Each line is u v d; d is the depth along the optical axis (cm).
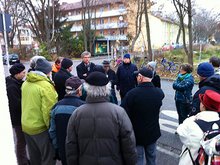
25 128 393
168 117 844
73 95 362
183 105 618
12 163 123
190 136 244
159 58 2653
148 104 391
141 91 393
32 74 389
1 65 126
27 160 473
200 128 243
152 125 404
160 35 6569
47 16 4597
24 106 395
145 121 398
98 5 7188
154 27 6425
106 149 275
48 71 403
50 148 401
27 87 393
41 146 398
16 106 445
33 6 4384
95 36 5959
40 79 390
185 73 617
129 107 393
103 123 274
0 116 121
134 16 4684
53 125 369
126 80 715
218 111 259
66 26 5281
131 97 392
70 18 7900
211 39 5278
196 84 1505
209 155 227
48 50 4181
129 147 284
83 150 280
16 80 456
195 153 244
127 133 281
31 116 387
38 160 418
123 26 6169
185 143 249
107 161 275
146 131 400
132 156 288
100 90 281
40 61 398
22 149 465
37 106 385
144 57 2759
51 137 374
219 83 398
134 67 727
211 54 3128
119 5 6981
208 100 260
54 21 4831
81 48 5153
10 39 5031
